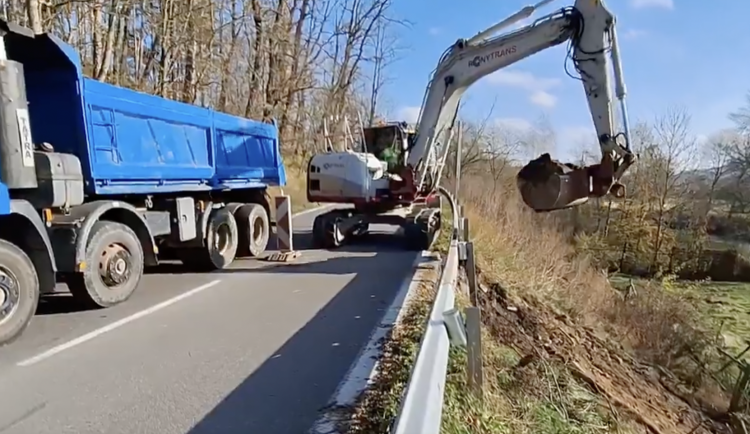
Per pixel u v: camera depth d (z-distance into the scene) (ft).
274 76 96.07
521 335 26.86
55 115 22.91
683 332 54.65
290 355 17.19
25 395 14.25
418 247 39.83
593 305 49.65
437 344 10.06
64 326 20.54
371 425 12.51
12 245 18.60
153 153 27.30
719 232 122.72
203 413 13.21
